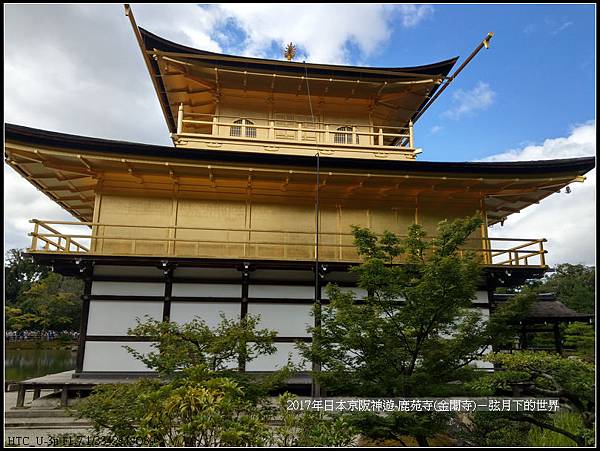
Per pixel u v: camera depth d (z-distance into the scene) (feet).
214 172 47.32
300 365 29.01
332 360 26.48
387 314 27.20
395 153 57.16
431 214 54.90
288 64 56.85
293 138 60.44
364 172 47.80
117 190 49.70
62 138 41.78
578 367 21.89
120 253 43.70
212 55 56.90
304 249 51.67
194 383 20.03
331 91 61.21
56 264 44.75
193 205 50.98
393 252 28.35
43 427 34.88
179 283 46.14
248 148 54.85
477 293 49.49
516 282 51.55
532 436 26.76
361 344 25.48
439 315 25.31
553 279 141.79
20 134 40.81
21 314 128.16
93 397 22.29
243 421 18.20
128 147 43.57
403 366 26.07
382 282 27.32
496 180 49.03
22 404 39.29
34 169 47.57
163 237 49.32
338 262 45.50
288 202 52.90
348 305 26.89
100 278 45.34
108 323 44.29
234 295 46.70
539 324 67.26
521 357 23.24
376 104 64.69
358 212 53.93
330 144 56.34
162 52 53.26
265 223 51.88
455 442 26.84
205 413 17.48
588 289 120.88
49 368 75.46
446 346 26.07
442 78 59.31
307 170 47.11
